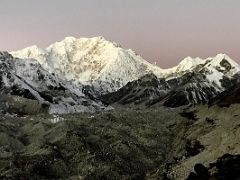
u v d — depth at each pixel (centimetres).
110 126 10088
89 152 7494
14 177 6272
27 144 9262
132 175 7006
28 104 16475
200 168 5288
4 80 18425
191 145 7925
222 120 9225
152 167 7656
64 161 7169
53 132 8919
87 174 6775
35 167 6725
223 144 6350
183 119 11838
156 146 9100
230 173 5009
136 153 8081
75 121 10162
